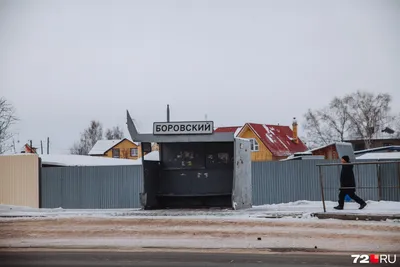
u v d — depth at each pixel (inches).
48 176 1027.9
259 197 1028.5
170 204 778.2
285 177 1015.6
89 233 608.7
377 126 2753.4
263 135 2358.5
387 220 591.2
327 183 962.7
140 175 991.0
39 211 830.5
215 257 486.3
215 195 756.0
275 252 513.3
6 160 1056.2
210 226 602.9
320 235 553.9
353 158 975.6
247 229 585.3
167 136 708.0
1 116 2062.0
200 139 703.1
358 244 527.8
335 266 432.8
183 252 521.0
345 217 608.7
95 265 452.4
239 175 724.7
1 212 810.8
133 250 540.1
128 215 676.1
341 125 2824.8
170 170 770.2
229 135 698.8
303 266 432.8
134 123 715.4
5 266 455.5
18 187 1042.1
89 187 1010.7
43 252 535.8
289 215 637.3
